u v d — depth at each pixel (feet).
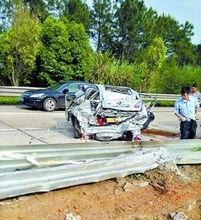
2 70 84.48
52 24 85.05
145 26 175.42
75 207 17.75
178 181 21.74
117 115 36.42
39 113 55.01
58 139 36.04
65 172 18.25
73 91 60.90
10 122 44.55
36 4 174.40
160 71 106.52
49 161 19.62
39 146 19.45
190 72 107.04
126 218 17.80
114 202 18.75
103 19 180.34
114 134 36.29
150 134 42.37
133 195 19.65
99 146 21.40
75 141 35.45
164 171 21.98
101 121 36.11
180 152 23.82
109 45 181.68
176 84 104.78
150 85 96.94
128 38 175.94
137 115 36.99
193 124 34.30
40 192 17.70
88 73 89.04
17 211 16.53
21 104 63.67
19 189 16.71
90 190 19.25
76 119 36.40
